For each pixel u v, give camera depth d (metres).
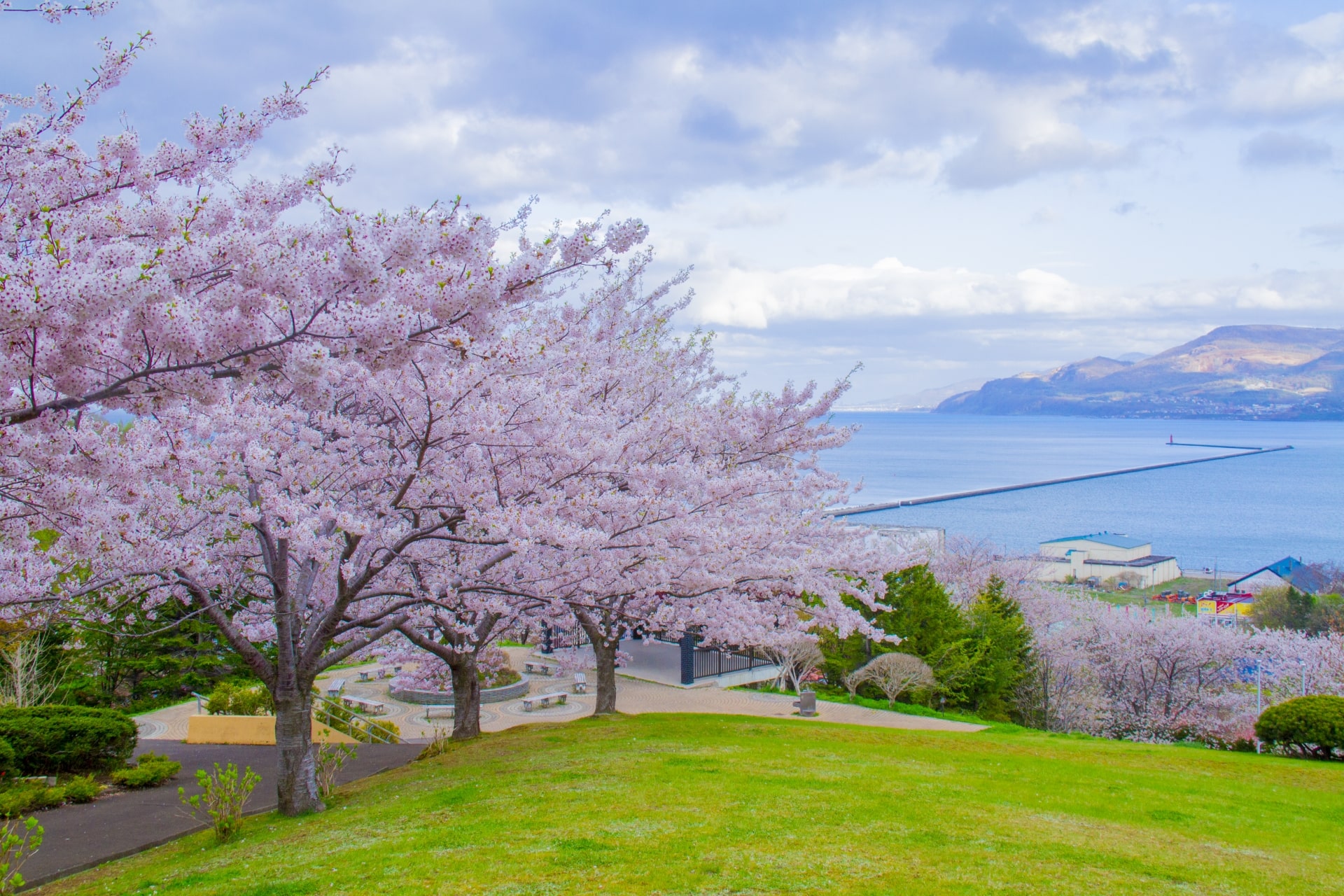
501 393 9.16
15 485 6.48
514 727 16.05
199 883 7.26
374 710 21.86
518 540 8.39
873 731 16.09
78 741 13.73
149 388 5.17
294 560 11.10
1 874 7.76
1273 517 125.12
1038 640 32.03
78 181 6.54
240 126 7.09
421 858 7.39
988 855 7.65
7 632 8.64
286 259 4.97
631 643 29.94
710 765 11.52
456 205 6.51
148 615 12.96
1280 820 10.15
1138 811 10.07
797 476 16.78
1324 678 30.12
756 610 14.93
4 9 6.23
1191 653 30.98
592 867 7.00
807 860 7.25
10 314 4.30
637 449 12.20
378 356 5.39
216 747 17.77
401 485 9.76
